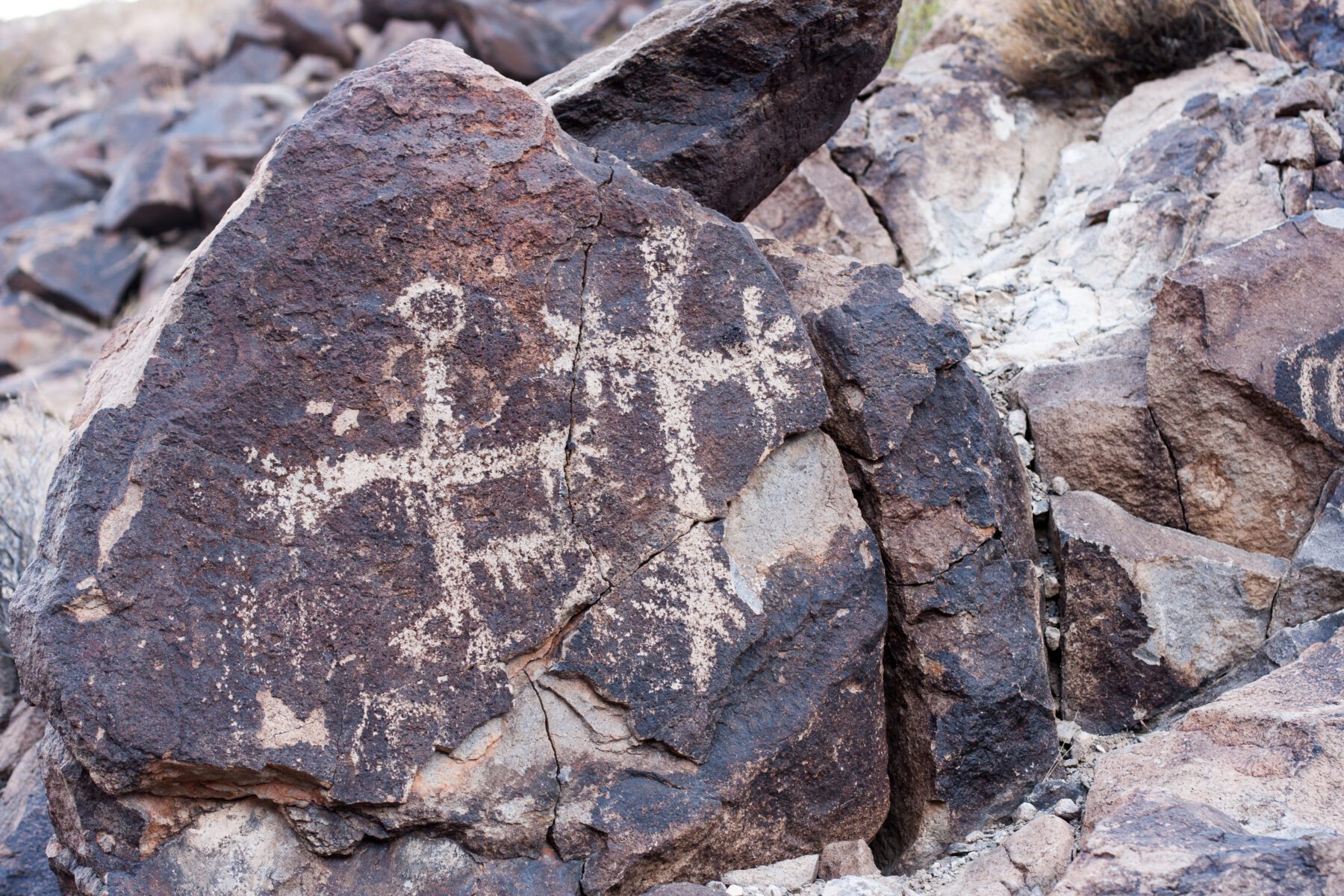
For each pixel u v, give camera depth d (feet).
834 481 9.37
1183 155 14.60
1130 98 16.58
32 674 7.33
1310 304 10.86
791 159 11.39
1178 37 16.99
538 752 8.20
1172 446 11.19
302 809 7.73
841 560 9.20
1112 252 14.06
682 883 8.17
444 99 8.36
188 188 36.68
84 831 7.50
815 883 8.71
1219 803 7.49
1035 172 16.60
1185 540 10.93
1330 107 14.33
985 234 16.01
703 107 10.33
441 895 7.88
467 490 8.14
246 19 49.60
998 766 9.73
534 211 8.43
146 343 7.91
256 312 7.80
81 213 39.04
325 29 46.80
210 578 7.54
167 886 7.50
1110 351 12.26
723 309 8.96
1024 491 10.86
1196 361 10.84
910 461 9.78
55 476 7.88
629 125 10.39
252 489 7.69
